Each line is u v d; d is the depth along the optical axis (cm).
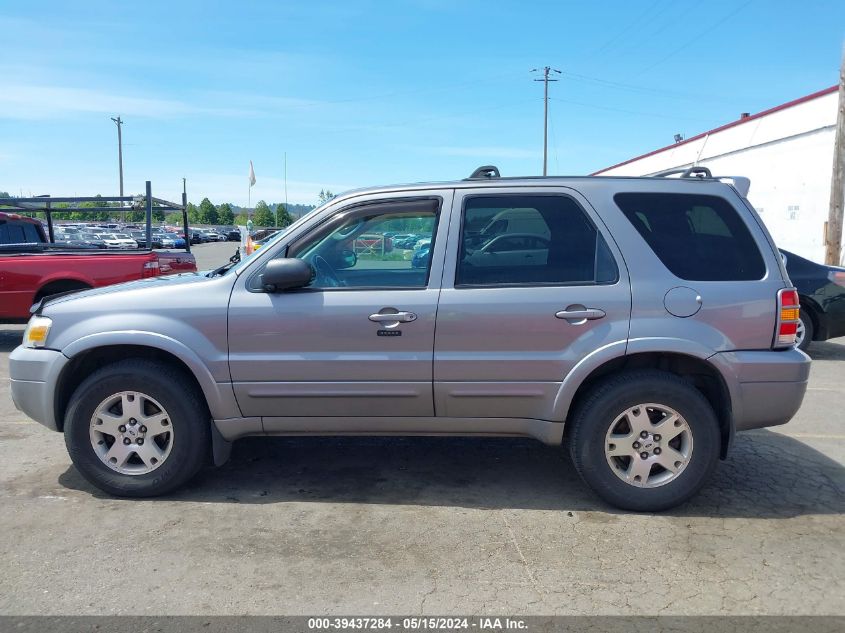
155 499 431
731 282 407
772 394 406
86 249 1030
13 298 902
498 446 538
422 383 412
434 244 417
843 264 1859
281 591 328
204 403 429
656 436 408
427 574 345
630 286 404
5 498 432
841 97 1477
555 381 406
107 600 320
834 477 477
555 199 420
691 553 367
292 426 428
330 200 433
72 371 436
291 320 410
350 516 410
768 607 318
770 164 2203
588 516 412
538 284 409
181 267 1007
